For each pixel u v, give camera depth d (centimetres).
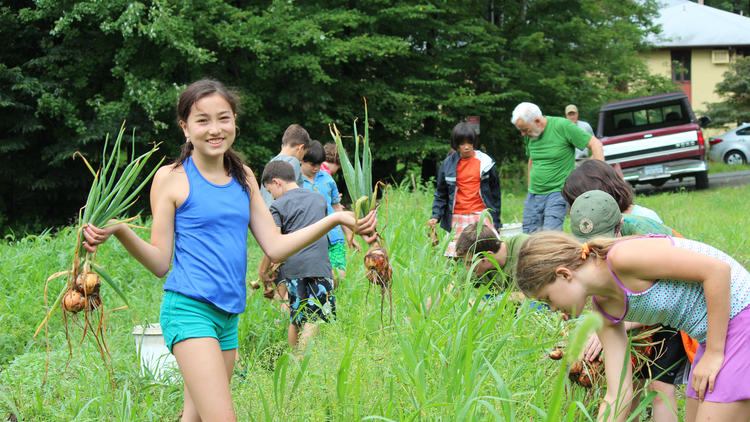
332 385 301
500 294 409
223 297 270
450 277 411
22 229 1581
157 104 1400
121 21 1362
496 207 678
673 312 254
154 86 1418
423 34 1841
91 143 1516
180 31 1385
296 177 552
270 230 295
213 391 257
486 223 440
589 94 2078
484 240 419
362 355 317
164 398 374
